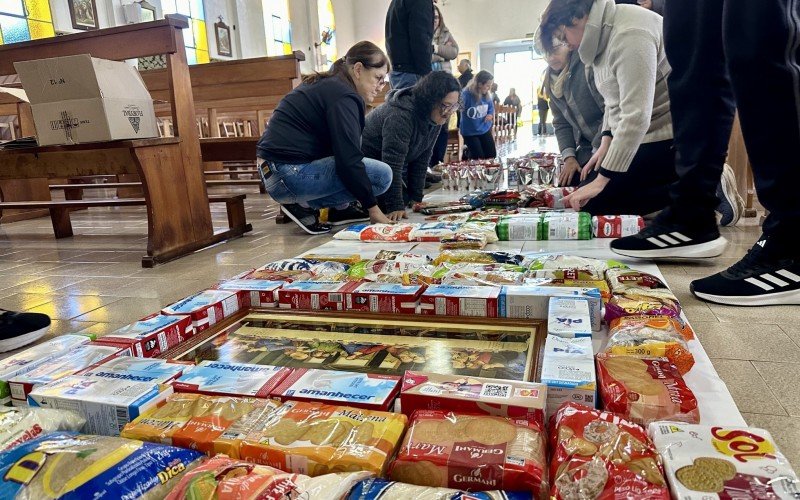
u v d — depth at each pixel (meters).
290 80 4.43
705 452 0.71
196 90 4.64
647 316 1.24
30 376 1.06
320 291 1.49
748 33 1.33
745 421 0.95
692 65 1.74
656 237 1.92
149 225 2.51
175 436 0.82
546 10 2.58
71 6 8.62
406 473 0.73
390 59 4.05
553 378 0.93
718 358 1.20
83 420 0.91
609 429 0.77
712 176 1.85
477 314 1.39
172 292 2.02
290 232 3.18
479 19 16.62
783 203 1.45
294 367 1.18
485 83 6.09
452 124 7.03
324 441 0.78
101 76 2.46
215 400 0.91
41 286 2.22
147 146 2.51
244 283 1.62
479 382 0.92
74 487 0.68
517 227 2.35
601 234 2.33
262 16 13.61
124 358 1.09
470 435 0.78
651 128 2.67
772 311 1.46
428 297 1.41
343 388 0.94
